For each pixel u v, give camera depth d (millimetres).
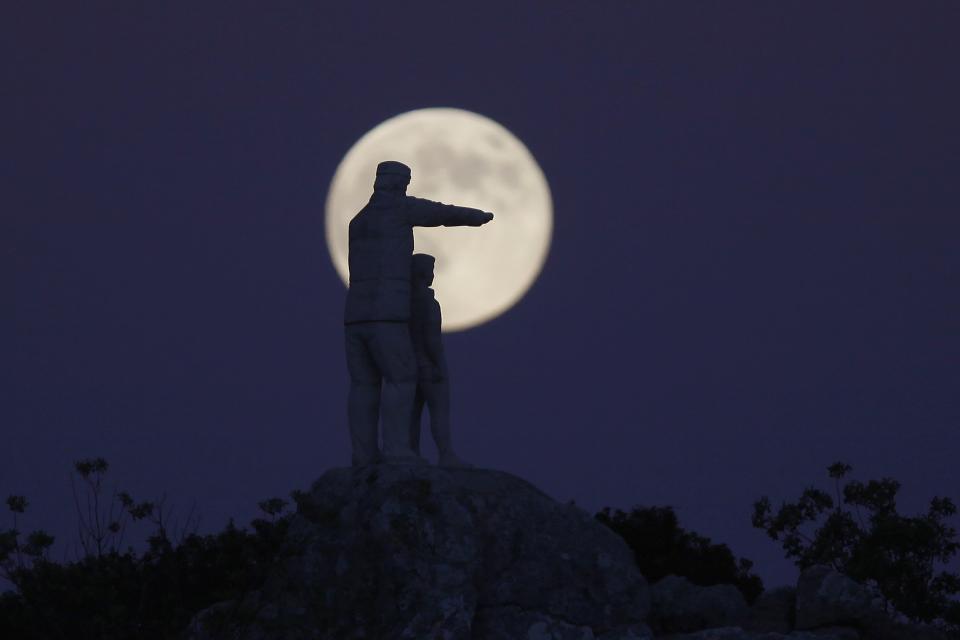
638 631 77500
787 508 147500
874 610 83125
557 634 75938
